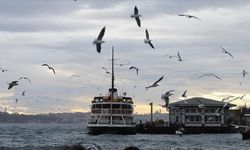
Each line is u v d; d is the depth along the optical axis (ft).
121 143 320.50
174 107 598.75
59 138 404.36
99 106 415.03
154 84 153.79
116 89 425.28
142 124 511.81
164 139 396.16
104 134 410.72
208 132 587.27
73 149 53.31
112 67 434.30
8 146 277.03
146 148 276.82
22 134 521.24
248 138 384.68
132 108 417.90
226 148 294.25
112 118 411.75
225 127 585.22
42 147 269.64
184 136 487.61
